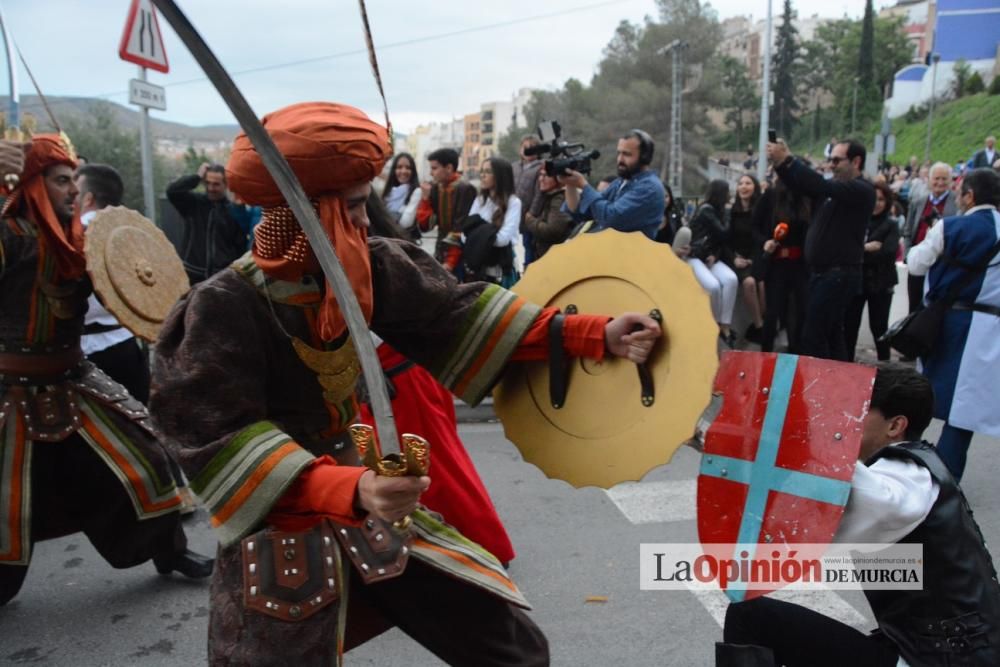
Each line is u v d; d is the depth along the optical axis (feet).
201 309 5.60
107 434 10.44
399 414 9.93
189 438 5.47
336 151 5.28
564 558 12.73
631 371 6.32
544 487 15.75
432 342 6.67
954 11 140.46
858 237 21.21
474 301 6.59
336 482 5.10
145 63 19.51
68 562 12.69
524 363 6.72
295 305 5.82
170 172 74.43
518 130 250.78
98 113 69.41
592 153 17.25
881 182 25.21
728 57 238.89
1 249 9.70
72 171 10.02
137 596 11.59
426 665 9.92
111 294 9.97
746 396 6.34
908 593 6.42
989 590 6.34
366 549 5.94
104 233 10.11
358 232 5.74
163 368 5.61
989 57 144.05
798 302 24.40
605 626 10.79
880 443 7.27
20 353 10.07
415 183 24.22
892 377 7.19
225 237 21.18
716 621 10.90
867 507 6.11
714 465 6.39
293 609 5.61
